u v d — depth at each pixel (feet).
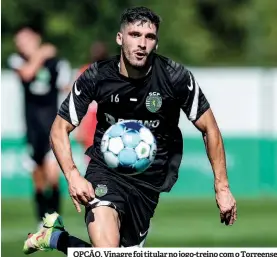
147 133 63.36
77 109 63.36
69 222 126.72
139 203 64.18
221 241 108.78
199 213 137.39
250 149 166.20
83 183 61.11
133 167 63.31
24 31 121.80
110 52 241.55
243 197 161.68
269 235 114.42
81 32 248.52
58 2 252.42
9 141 160.56
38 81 120.16
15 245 104.42
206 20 303.48
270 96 165.99
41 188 118.83
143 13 61.77
